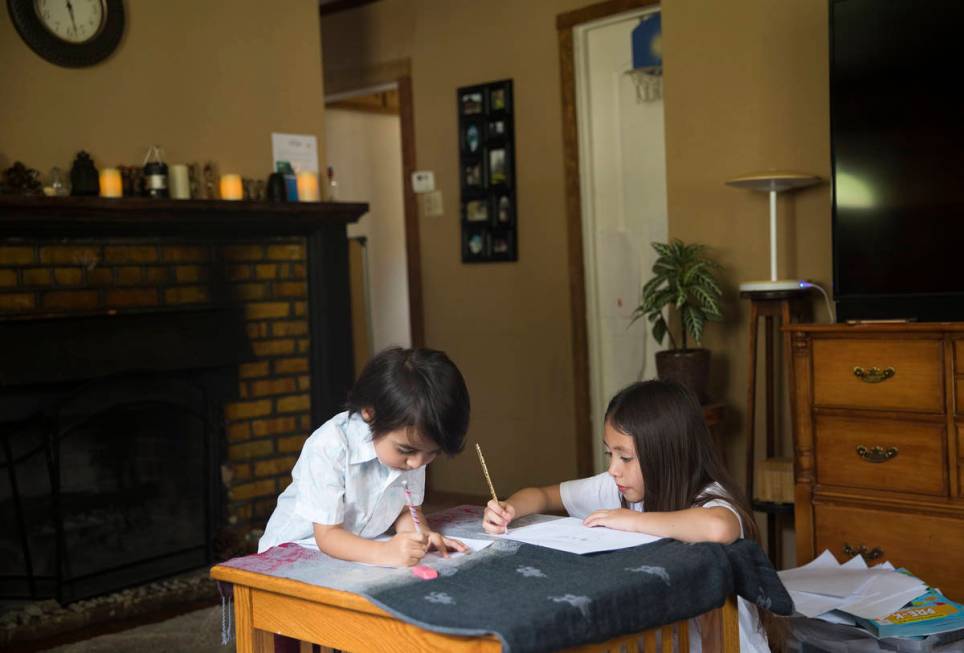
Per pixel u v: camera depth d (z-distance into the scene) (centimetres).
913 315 288
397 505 179
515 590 135
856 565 231
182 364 368
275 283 407
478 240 515
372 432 160
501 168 502
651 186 457
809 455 285
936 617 196
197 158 387
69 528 344
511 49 496
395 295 657
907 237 288
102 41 357
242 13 402
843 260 298
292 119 419
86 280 353
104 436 354
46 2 344
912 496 269
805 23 329
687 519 164
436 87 529
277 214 397
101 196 349
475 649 125
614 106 467
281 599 151
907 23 285
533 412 504
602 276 477
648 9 445
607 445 189
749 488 321
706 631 160
